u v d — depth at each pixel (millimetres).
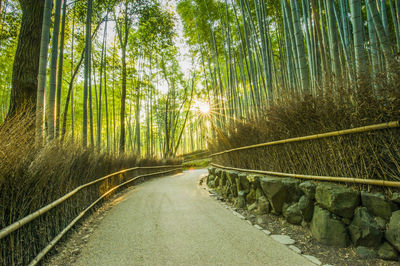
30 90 3338
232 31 9773
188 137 39531
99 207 3873
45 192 1988
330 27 2953
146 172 9805
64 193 2439
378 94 1858
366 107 1940
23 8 3547
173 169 14492
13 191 1562
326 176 2285
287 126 2885
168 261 1834
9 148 1616
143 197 4824
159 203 4129
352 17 2480
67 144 2920
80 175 3098
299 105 2676
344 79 2238
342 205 1979
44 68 3117
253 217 3066
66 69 9805
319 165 2426
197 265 1761
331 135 2213
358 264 1686
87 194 3361
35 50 3475
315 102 2467
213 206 3826
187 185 6957
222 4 9258
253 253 1960
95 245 2189
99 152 4496
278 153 3123
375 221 1805
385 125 1753
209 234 2441
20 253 1562
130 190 6137
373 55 2367
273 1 7430
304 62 3398
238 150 4480
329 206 2064
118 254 1980
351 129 2010
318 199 2230
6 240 1449
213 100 10000
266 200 3062
